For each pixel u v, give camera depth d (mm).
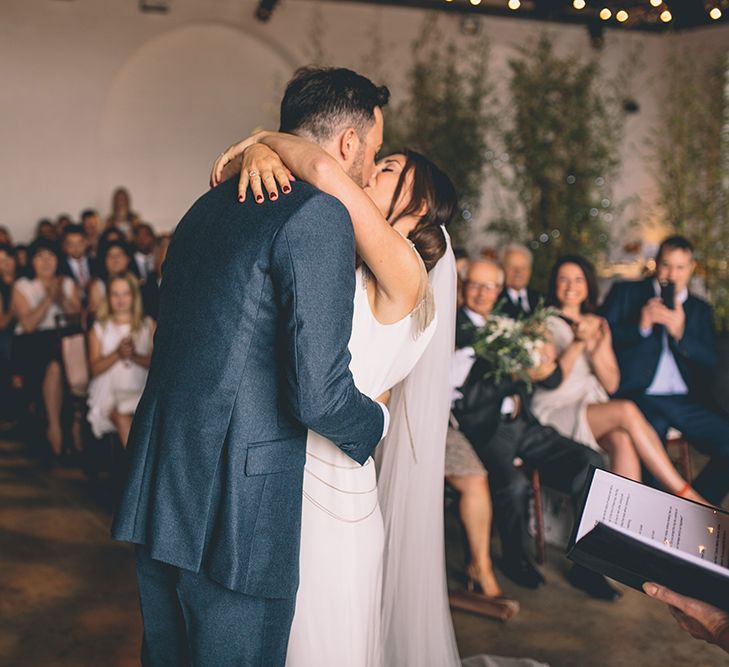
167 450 1710
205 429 1671
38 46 8992
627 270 8578
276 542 1726
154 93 9594
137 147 9641
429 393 2344
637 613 3361
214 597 1729
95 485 4723
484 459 3648
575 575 3580
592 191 7617
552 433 3738
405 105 9141
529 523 4047
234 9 9477
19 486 4738
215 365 1665
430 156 8609
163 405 1727
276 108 9906
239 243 1656
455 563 3787
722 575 1359
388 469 2404
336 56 9703
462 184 8625
